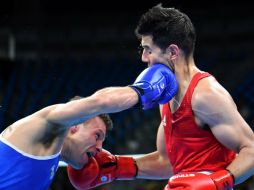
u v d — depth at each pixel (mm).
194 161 2613
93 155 2854
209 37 13023
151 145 9398
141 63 12781
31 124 2359
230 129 2447
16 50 13844
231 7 13086
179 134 2617
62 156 2752
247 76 11109
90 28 13914
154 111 10117
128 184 8016
